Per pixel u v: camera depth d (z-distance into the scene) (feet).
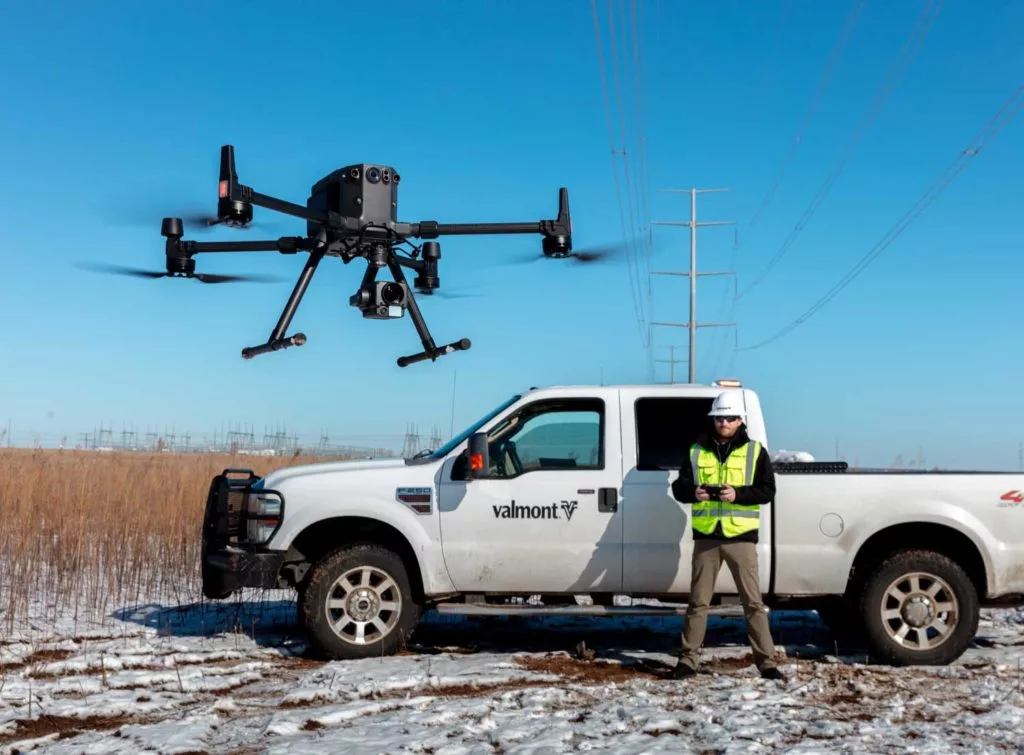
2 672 22.49
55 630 27.07
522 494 24.14
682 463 23.48
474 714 18.53
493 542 24.08
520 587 24.20
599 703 19.33
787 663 23.58
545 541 23.99
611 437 24.45
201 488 47.55
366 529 25.34
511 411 24.75
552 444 24.64
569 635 27.86
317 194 25.86
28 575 32.17
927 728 17.35
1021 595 23.68
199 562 37.91
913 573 23.35
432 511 24.22
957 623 23.12
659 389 24.85
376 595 23.98
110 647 24.91
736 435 22.22
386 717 18.37
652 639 27.25
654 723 17.58
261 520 24.47
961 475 23.88
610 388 24.91
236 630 26.81
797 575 23.70
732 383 25.11
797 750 15.84
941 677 21.94
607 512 24.00
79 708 19.06
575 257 25.71
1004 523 23.65
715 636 27.89
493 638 27.48
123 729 17.54
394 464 24.91
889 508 23.67
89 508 41.63
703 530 21.97
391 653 23.99
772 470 22.20
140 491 45.32
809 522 23.70
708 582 22.08
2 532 38.55
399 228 25.02
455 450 24.70
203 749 16.55
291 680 21.98
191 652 24.41
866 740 16.52
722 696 19.80
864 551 24.40
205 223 22.08
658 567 23.85
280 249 24.86
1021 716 17.95
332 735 17.04
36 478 46.14
